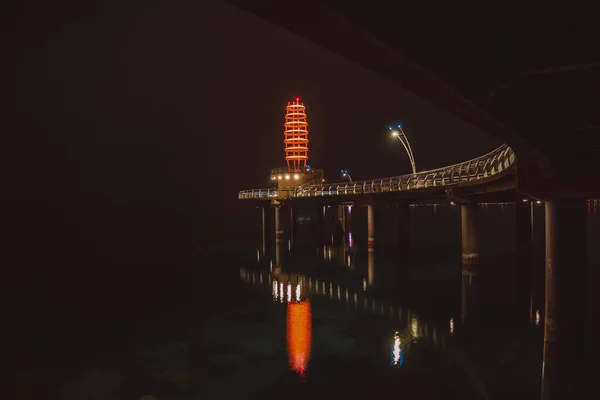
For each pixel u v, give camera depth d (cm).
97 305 2855
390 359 1755
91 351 1933
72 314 2620
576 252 1546
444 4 433
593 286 2820
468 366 1666
